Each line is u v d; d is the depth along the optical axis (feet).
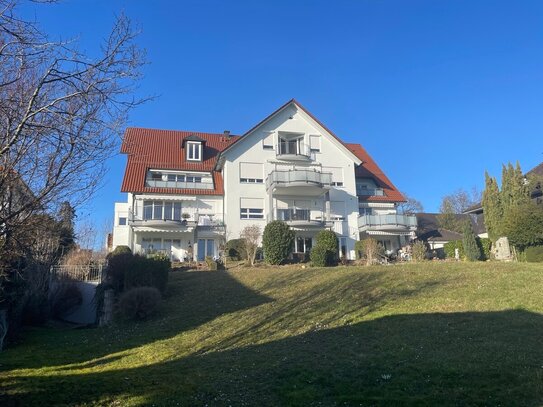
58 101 22.24
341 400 23.53
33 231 25.34
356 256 105.50
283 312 47.88
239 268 86.63
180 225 111.34
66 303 82.02
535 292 46.65
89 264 90.94
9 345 46.75
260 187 118.93
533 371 25.58
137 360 37.24
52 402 24.82
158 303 54.95
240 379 28.25
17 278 47.03
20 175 23.22
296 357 32.04
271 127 124.16
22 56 22.27
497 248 101.60
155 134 135.54
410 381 25.61
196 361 34.12
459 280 55.93
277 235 91.61
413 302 46.44
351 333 37.40
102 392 26.35
